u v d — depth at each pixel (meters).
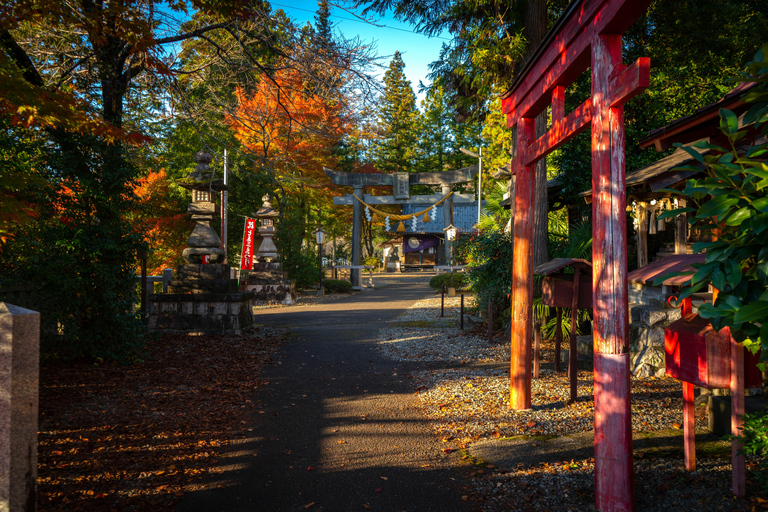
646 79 2.78
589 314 9.48
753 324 2.19
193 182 11.25
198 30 9.33
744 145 5.09
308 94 10.63
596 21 3.31
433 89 12.16
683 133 5.58
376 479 3.74
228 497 3.47
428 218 25.91
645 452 3.97
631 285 8.43
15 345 2.14
